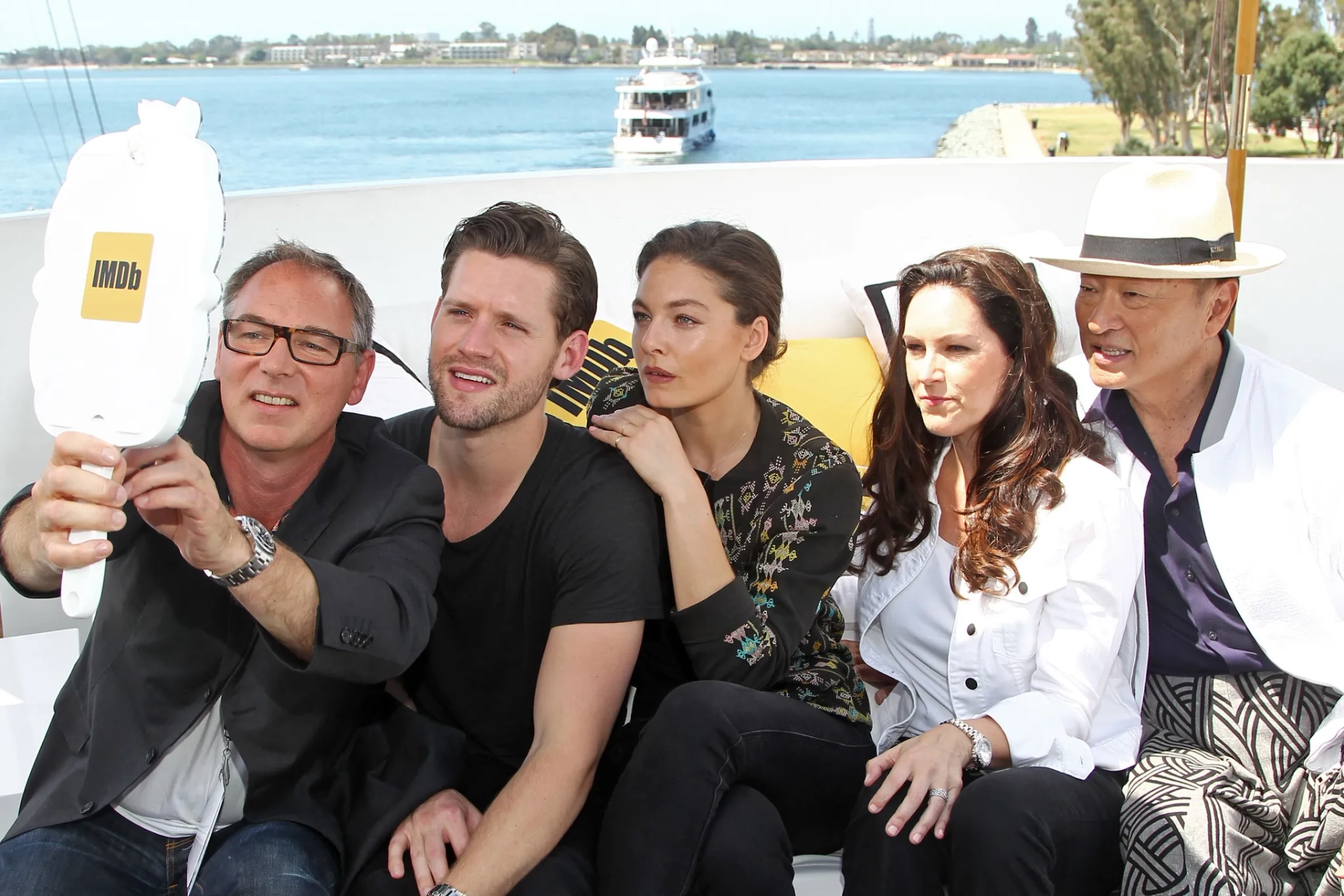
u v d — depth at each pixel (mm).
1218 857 1406
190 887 1429
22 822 1443
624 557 1538
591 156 53562
